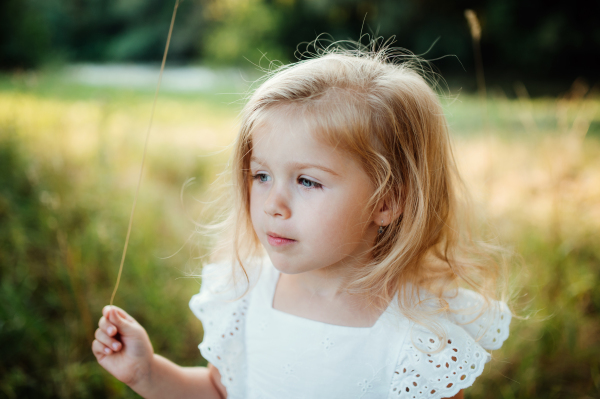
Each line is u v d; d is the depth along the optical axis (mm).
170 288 2400
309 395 1071
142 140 4637
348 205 942
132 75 13695
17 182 2943
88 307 2213
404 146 1010
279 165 942
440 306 1090
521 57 14578
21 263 2369
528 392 1933
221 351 1183
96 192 2982
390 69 1080
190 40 18812
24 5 13141
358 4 15406
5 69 12125
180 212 3303
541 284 2232
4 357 1970
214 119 6660
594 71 14195
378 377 1040
